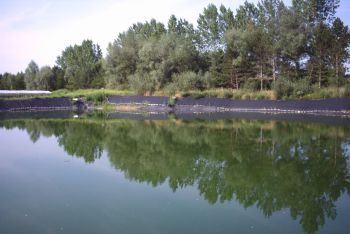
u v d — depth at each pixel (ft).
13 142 87.45
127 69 228.22
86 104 200.34
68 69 314.96
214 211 39.63
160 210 40.16
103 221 37.27
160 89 192.85
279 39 168.45
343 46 142.51
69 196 45.39
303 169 56.34
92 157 68.74
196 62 204.64
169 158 67.05
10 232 35.04
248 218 37.55
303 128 96.58
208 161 63.98
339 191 45.75
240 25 231.71
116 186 49.47
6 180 53.16
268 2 206.59
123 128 110.83
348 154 65.05
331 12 185.37
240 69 176.96
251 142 80.53
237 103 154.10
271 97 147.54
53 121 136.26
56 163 63.77
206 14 246.47
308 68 156.15
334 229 34.47
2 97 216.95
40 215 39.27
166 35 214.90
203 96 166.50
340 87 134.92
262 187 48.21
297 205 41.14
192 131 100.27
